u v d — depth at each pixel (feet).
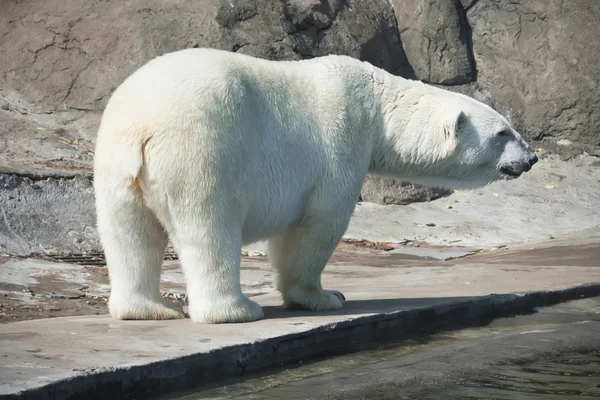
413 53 89.92
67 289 44.29
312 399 24.80
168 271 50.96
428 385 26.76
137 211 30.30
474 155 35.88
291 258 34.14
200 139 28.81
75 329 29.58
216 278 30.48
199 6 77.25
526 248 66.44
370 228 72.23
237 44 76.95
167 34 76.79
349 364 29.32
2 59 77.97
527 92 92.17
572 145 92.17
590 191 85.20
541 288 42.68
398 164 35.53
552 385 27.07
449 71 90.27
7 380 22.15
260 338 28.19
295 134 31.89
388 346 32.32
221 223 29.73
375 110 34.45
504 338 34.24
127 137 29.07
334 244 33.88
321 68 33.55
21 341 27.43
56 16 78.33
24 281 44.83
